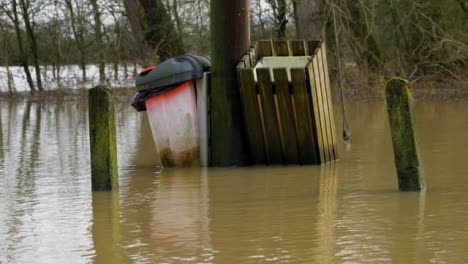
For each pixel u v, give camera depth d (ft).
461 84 87.61
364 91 88.63
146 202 31.89
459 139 48.42
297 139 40.27
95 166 34.40
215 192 33.68
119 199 32.65
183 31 102.53
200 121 41.55
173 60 41.29
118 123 71.20
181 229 26.91
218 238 25.44
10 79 115.03
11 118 81.51
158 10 102.73
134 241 25.49
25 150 52.11
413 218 27.07
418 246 23.57
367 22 89.35
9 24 120.16
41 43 119.65
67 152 50.34
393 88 31.45
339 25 93.09
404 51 100.63
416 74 94.48
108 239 25.88
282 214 28.58
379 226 26.13
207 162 41.60
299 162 40.55
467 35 92.27
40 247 25.21
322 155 40.37
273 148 40.75
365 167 39.17
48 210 30.86
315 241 24.56
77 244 25.39
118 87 108.88
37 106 100.12
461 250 23.02
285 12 94.63
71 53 118.83
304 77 39.11
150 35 103.55
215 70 41.22
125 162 44.78
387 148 46.52
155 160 45.34
